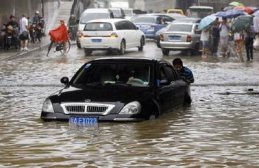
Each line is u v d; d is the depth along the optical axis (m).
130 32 65.44
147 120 23.52
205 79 40.28
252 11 70.69
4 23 74.38
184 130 22.17
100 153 18.47
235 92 34.12
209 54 62.31
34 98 31.95
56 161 17.55
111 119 22.98
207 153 18.47
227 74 43.44
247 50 55.31
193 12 105.38
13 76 42.84
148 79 25.23
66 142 20.11
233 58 58.47
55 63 52.88
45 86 37.25
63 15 108.69
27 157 18.09
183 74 29.88
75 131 21.92
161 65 26.38
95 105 23.19
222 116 25.56
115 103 23.19
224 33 59.53
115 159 17.69
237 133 21.67
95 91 24.06
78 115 23.20
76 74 26.23
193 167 16.77
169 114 25.72
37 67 49.28
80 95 23.77
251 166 16.86
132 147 19.27
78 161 17.50
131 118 23.03
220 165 16.98
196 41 62.06
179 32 61.50
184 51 64.62
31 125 23.44
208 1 129.88
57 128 22.59
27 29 67.44
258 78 40.88
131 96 23.56
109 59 26.59
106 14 80.19
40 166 16.98
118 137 20.77
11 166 17.03
